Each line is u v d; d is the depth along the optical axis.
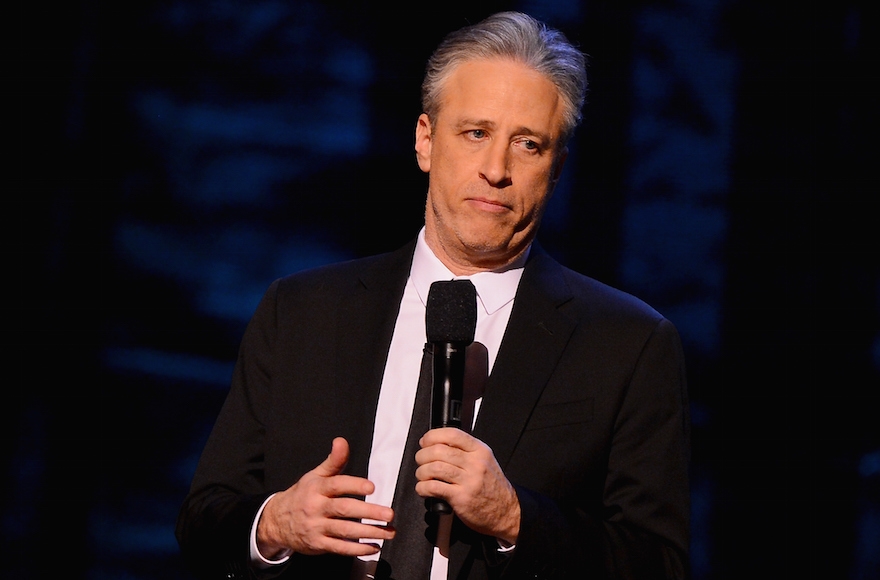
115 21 13.45
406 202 13.64
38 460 13.23
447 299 5.62
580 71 6.39
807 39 13.61
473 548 5.80
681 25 13.73
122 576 13.18
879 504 13.58
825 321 13.74
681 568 5.98
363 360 6.45
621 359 6.34
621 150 13.77
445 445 5.21
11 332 13.29
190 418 13.48
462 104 6.24
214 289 13.57
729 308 13.80
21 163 13.32
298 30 13.66
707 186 13.79
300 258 13.60
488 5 13.58
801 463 13.74
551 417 6.16
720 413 13.86
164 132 13.52
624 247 13.75
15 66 13.27
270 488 6.31
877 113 13.57
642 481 6.13
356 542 5.40
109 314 13.46
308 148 13.64
